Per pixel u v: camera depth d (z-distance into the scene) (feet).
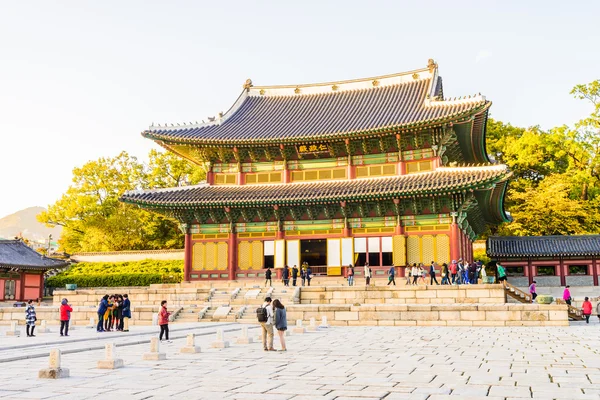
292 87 229.04
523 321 116.37
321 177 187.21
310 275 174.70
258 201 171.73
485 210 198.70
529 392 45.09
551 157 287.69
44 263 234.99
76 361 66.64
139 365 62.59
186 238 189.88
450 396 43.52
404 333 102.78
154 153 295.89
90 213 285.84
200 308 143.13
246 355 71.56
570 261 198.80
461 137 182.50
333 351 75.46
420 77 211.20
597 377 52.44
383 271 171.22
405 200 170.09
